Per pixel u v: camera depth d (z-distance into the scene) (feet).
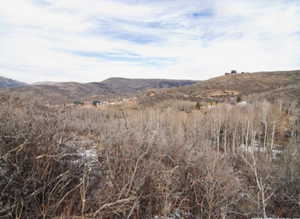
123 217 8.30
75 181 8.61
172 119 50.24
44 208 7.12
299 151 20.72
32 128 7.84
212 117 59.41
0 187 6.52
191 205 11.17
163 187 10.14
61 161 8.54
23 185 6.77
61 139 8.66
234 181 13.33
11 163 6.75
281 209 13.32
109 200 8.40
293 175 15.90
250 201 12.65
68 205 7.70
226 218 10.68
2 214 6.24
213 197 10.89
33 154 7.55
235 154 23.31
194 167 12.10
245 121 49.88
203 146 17.81
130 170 9.51
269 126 50.83
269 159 21.70
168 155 12.06
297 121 49.73
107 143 10.56
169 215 9.89
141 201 9.42
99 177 9.35
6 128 7.29
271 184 14.82
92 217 7.61
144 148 11.27
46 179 7.76
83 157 9.48
